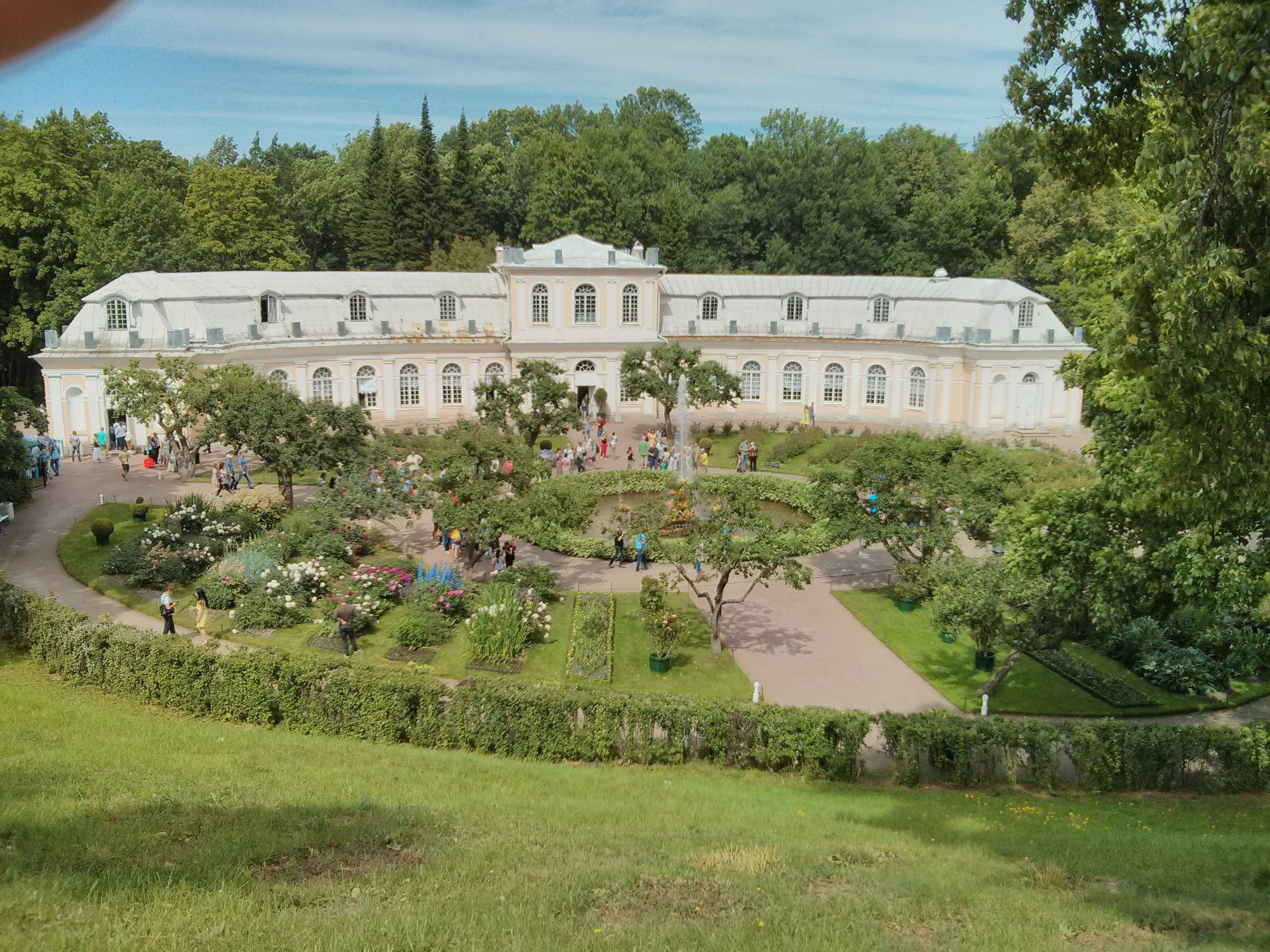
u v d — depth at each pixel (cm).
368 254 10931
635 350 7038
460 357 8125
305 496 6031
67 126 9362
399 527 5584
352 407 5228
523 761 2967
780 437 7681
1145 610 2892
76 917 1374
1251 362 1803
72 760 2389
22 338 8344
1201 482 1997
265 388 5309
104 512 5494
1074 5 2131
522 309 7981
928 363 7856
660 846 2039
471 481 4462
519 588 4297
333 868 1759
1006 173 2411
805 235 11331
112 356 6838
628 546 5041
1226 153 1775
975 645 4075
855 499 4534
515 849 1931
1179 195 1994
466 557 4669
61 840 1744
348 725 3108
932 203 10425
